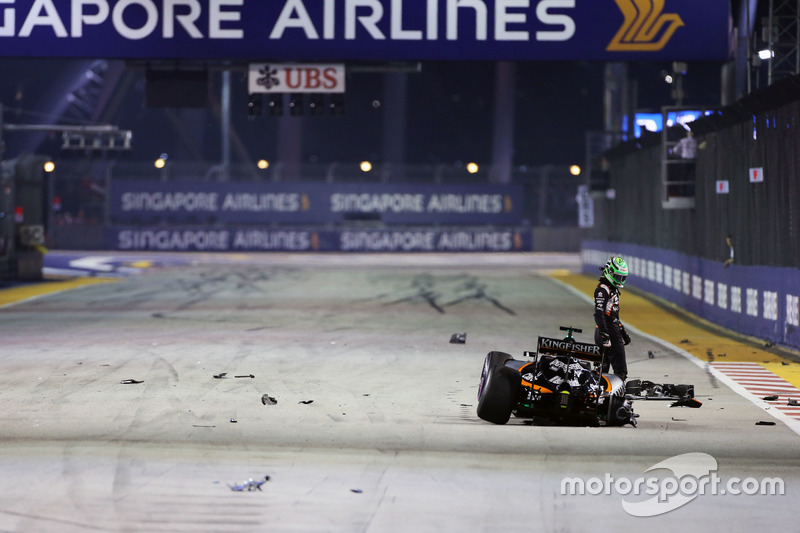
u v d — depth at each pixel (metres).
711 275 82.56
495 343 66.69
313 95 90.38
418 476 30.12
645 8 83.88
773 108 66.50
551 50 84.31
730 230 77.38
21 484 28.70
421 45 84.69
